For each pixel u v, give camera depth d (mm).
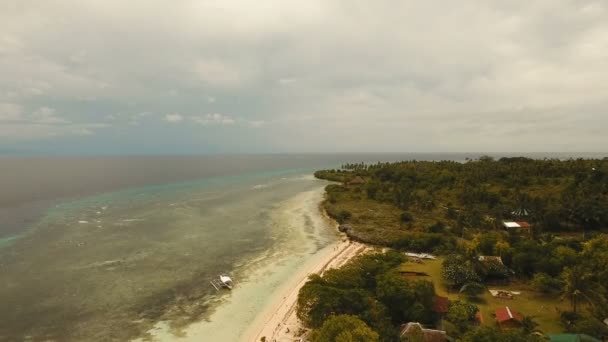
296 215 112562
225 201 136000
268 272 63312
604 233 89625
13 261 65812
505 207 105812
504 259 64750
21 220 98562
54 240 79375
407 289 45750
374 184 150750
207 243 79875
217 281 59000
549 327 45406
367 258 64250
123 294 53500
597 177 123812
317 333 37062
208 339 42188
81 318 46375
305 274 62312
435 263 68625
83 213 109000
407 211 111938
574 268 49438
